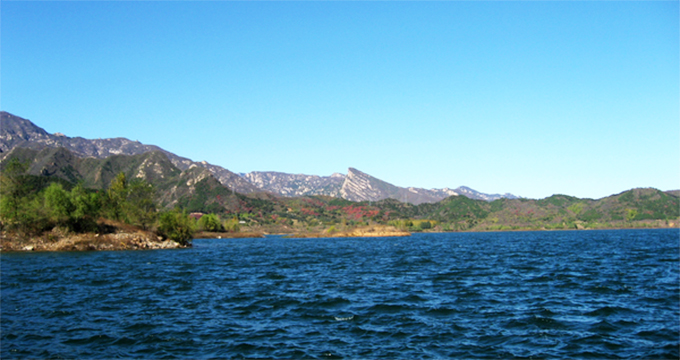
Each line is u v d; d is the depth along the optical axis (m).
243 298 34.97
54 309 30.80
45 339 23.70
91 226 99.19
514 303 32.66
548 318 27.84
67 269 54.44
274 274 51.12
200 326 26.23
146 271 53.34
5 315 29.02
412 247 113.94
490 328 25.70
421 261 69.25
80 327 26.02
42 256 74.69
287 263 66.25
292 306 31.80
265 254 87.50
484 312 29.67
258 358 20.81
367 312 29.77
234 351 21.78
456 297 35.19
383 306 31.67
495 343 22.97
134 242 99.25
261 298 34.94
